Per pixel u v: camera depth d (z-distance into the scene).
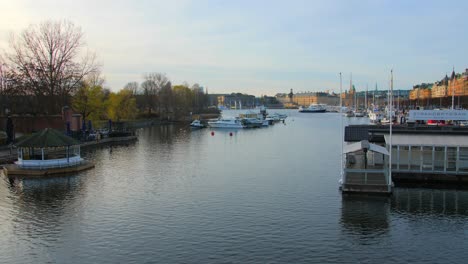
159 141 111.00
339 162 72.75
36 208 43.62
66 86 103.81
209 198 47.78
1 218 40.25
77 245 33.62
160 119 192.75
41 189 51.69
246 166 69.06
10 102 102.94
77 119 106.44
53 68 100.62
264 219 39.97
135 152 87.06
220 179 58.16
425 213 41.22
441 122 101.31
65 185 54.00
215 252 32.25
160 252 32.28
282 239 34.88
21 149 63.12
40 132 63.81
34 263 30.31
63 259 31.03
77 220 39.78
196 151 89.44
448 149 51.94
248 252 32.25
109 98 151.88
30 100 103.12
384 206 43.59
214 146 99.38
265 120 188.12
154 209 43.44
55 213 41.94
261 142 109.38
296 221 39.31
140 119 180.62
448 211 41.78
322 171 63.88
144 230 37.06
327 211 42.22
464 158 51.62
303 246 33.41
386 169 49.31
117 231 36.81
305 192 50.06
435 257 31.34
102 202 46.06
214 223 38.91
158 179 58.19
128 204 45.31
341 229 37.12
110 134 109.31
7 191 50.66
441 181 52.09
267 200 46.69
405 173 52.78
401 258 31.19
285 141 111.94
